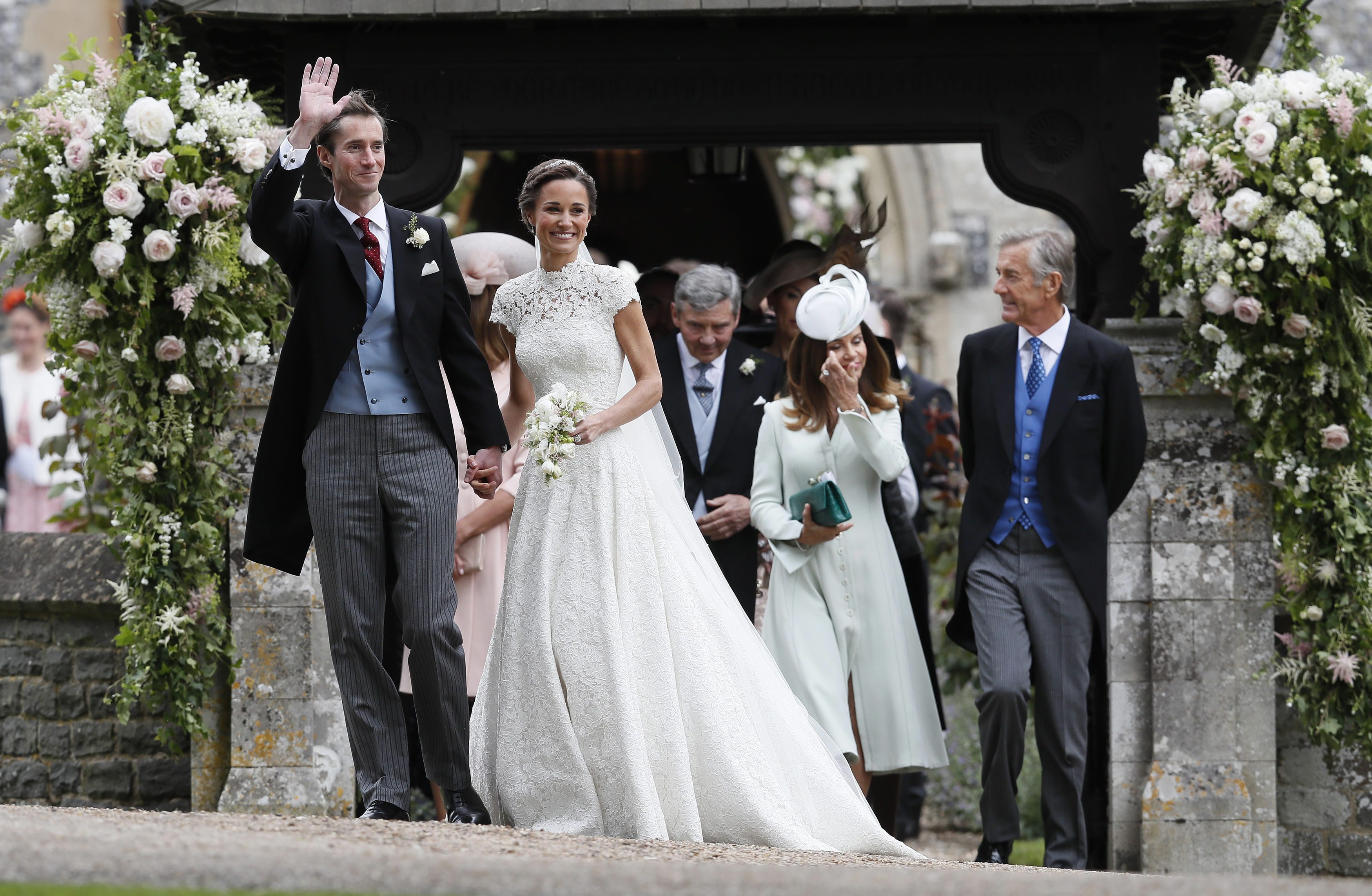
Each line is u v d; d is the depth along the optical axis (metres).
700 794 19.38
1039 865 28.22
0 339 47.00
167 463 25.09
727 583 21.39
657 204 54.53
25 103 25.28
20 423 42.81
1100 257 26.41
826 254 27.50
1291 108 24.72
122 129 24.52
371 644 18.84
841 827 19.80
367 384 18.78
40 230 24.62
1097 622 23.28
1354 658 25.14
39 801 27.25
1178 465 25.62
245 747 25.19
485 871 12.28
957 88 26.41
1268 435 25.16
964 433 24.38
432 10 25.30
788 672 23.38
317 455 18.77
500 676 19.84
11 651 27.56
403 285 18.95
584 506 19.75
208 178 24.73
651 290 28.47
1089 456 23.47
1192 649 25.41
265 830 15.45
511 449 22.30
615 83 26.48
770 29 26.41
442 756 18.73
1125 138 26.33
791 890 11.83
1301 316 24.52
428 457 18.89
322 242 18.84
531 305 20.33
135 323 24.66
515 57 26.45
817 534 23.23
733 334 29.77
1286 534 25.30
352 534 18.78
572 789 18.88
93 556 27.36
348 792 25.36
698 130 26.44
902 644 23.75
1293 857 26.03
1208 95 24.77
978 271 58.53
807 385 24.17
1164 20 26.34
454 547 19.05
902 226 58.56
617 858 15.35
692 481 25.36
